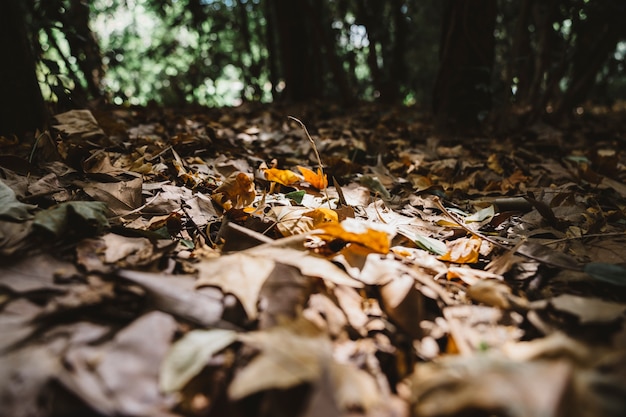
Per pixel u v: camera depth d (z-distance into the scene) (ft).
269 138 4.00
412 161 3.65
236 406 1.03
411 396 1.05
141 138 3.21
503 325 1.37
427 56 12.25
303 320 1.21
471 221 2.27
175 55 9.25
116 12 8.69
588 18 5.41
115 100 5.47
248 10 9.89
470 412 0.98
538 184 3.27
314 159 3.40
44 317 1.17
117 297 1.30
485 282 1.52
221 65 8.61
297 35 8.15
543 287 1.64
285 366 1.04
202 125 4.30
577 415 0.93
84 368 1.03
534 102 5.96
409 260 1.72
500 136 5.14
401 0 8.75
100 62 5.68
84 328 1.16
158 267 1.50
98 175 2.27
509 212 2.22
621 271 1.56
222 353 1.16
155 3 7.48
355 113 6.61
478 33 4.91
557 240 2.00
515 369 1.01
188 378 1.04
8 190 1.71
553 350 1.14
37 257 1.42
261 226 1.92
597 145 5.08
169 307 1.25
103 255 1.50
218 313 1.27
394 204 2.59
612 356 1.09
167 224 1.93
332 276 1.41
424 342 1.29
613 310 1.28
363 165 3.49
